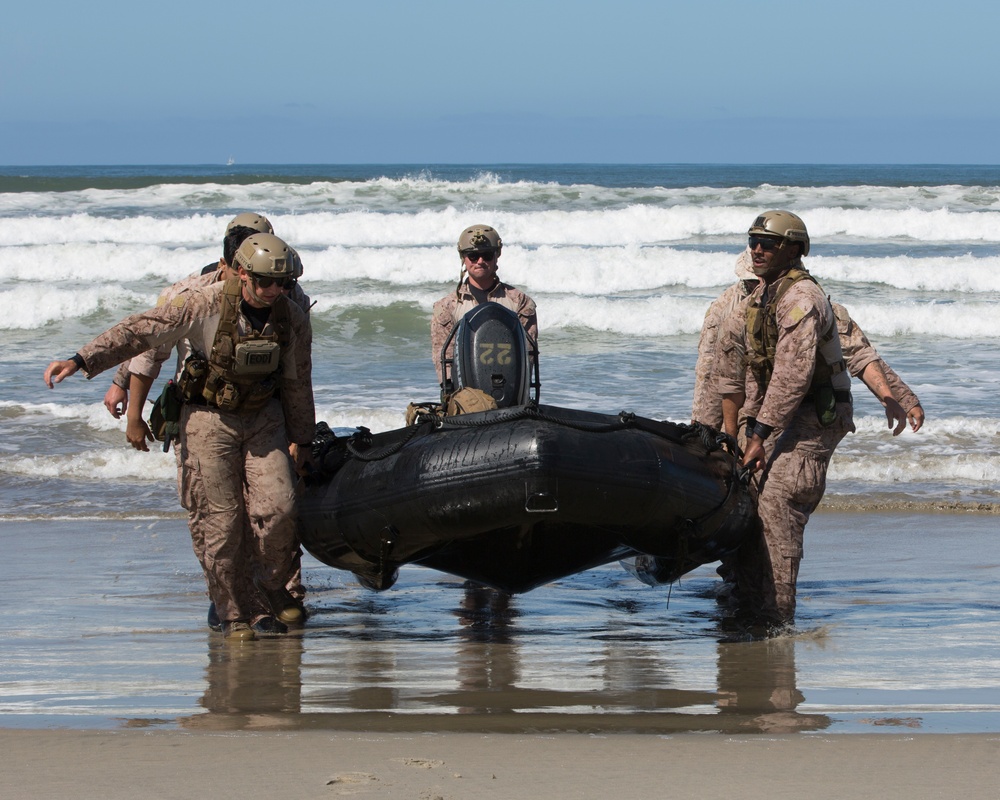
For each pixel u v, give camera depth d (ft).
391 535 36.60
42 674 33.45
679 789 22.31
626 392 89.40
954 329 120.37
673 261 145.18
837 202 207.31
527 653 36.70
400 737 25.80
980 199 209.46
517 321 42.68
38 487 67.97
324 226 175.42
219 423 35.91
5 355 108.27
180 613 42.60
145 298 128.36
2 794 21.81
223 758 24.08
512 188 218.18
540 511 34.45
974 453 74.33
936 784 22.74
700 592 47.91
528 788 22.27
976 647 37.27
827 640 38.47
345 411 81.56
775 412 36.58
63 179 250.78
